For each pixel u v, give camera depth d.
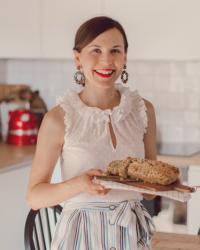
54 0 3.75
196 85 3.88
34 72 4.22
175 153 3.46
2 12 3.88
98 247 1.64
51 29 3.78
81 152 1.70
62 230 1.67
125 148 1.74
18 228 3.29
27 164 3.38
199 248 2.01
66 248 1.64
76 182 1.56
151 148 1.89
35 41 3.83
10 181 3.20
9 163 3.16
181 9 3.49
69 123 1.71
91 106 1.77
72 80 4.14
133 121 1.81
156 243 2.05
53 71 4.18
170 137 3.96
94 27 1.66
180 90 3.91
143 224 1.70
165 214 3.31
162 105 3.96
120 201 1.69
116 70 1.69
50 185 1.64
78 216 1.67
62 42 3.77
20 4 3.83
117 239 1.64
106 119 1.73
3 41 3.90
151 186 1.52
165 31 3.53
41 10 3.79
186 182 3.40
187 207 3.25
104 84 1.69
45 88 4.20
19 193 3.29
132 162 1.59
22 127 3.83
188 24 3.48
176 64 3.90
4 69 4.26
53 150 1.72
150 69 3.95
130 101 1.80
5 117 4.09
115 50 1.68
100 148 1.71
